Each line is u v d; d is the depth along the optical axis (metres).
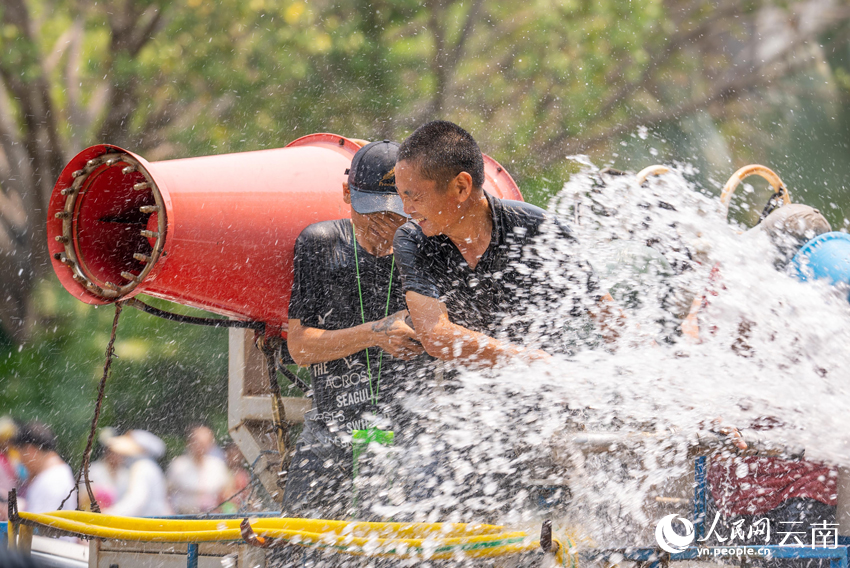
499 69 29.28
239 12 27.06
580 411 6.98
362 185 7.57
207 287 8.04
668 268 8.45
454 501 7.07
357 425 7.85
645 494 6.56
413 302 7.07
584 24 29.34
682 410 6.91
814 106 32.84
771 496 7.38
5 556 2.68
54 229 7.96
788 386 7.18
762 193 26.00
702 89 31.03
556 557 5.80
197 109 27.22
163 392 24.25
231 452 17.11
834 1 32.03
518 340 7.48
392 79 27.97
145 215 8.47
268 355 9.00
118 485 15.04
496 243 7.21
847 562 5.73
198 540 6.02
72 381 24.58
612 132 29.38
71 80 26.14
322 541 5.80
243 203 8.06
